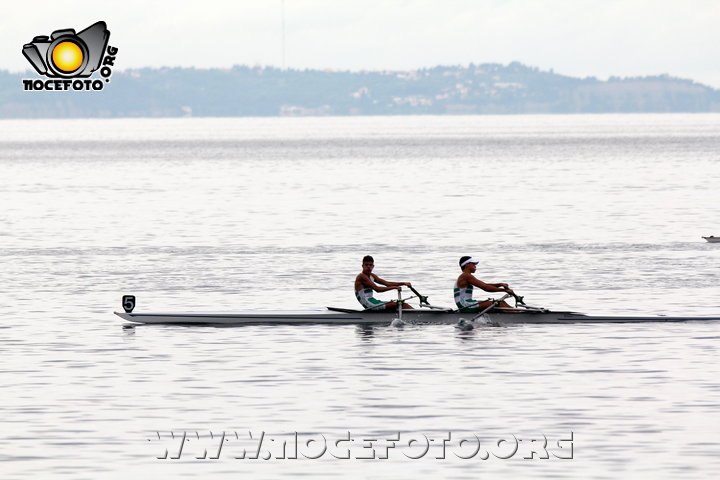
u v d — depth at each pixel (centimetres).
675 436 6825
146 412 7469
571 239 18500
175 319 11025
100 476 6194
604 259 15925
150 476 6212
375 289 11031
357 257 16388
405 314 10988
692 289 13138
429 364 8988
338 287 13538
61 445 6731
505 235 19212
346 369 8812
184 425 7169
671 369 8694
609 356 9244
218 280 14162
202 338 10231
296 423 7206
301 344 9906
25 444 6744
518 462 6431
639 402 7644
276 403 7700
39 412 7456
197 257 16538
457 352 9494
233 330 10669
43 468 6319
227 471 6312
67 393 7988
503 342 9938
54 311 11806
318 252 17025
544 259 15962
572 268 15012
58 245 18300
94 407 7594
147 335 10369
